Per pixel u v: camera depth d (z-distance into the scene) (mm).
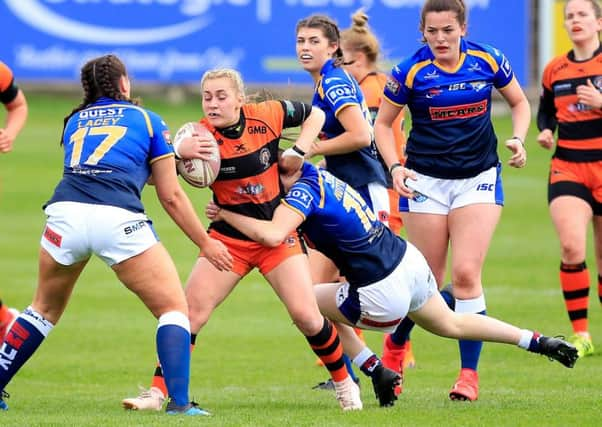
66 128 25188
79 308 44188
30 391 30531
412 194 27750
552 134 36406
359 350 26422
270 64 110938
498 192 28547
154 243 24438
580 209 35188
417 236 28844
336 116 29516
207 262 26719
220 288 26547
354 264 25453
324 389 30578
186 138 25797
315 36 29953
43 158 86438
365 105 30641
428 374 32812
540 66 108875
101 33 111375
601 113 35031
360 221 25438
